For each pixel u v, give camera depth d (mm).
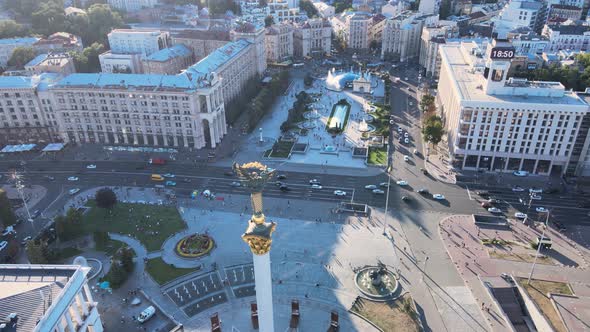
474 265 175125
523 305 157625
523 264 175250
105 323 151500
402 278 169625
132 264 175375
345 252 184125
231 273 174250
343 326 148750
